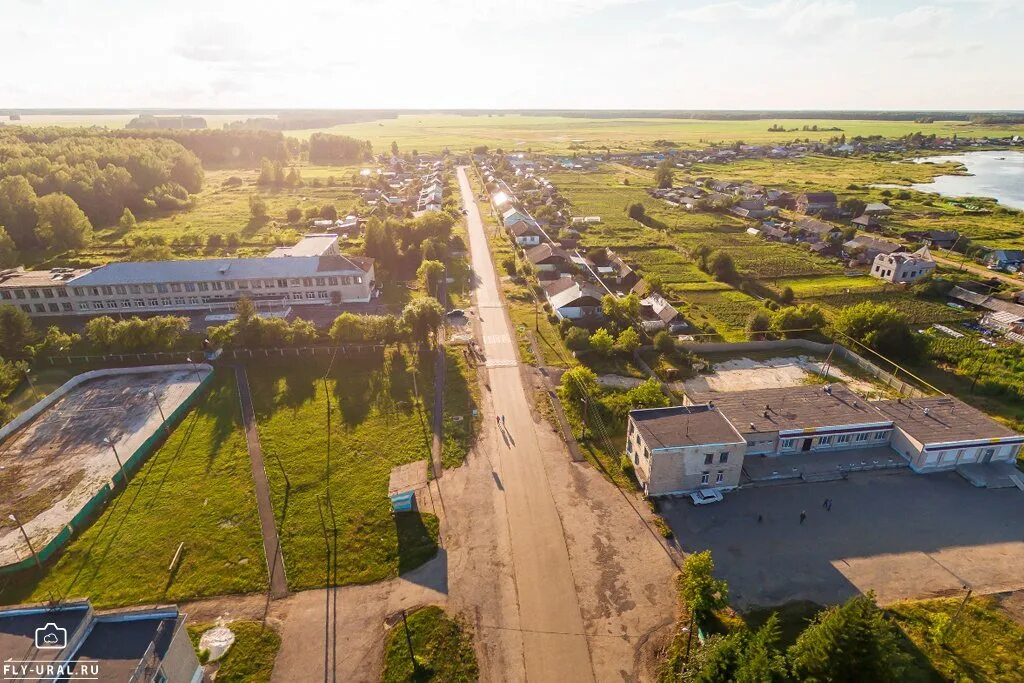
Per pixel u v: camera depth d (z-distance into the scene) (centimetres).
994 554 5528
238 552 5475
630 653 4544
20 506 6059
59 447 7044
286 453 6931
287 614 4862
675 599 5019
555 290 11625
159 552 5475
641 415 6700
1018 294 11862
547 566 5353
